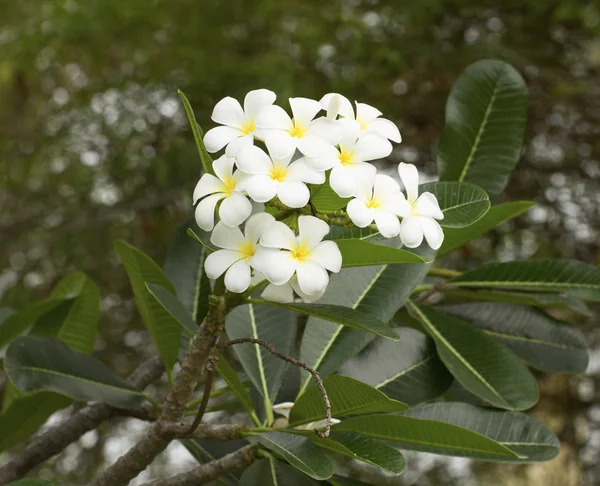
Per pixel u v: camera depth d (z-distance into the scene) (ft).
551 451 4.75
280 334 5.11
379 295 4.98
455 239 5.08
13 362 4.97
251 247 4.04
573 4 10.71
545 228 10.91
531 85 11.28
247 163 3.98
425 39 10.82
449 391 5.40
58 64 11.78
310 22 10.75
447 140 5.41
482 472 11.57
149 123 10.77
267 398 4.91
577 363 5.33
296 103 4.07
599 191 11.09
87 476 10.85
